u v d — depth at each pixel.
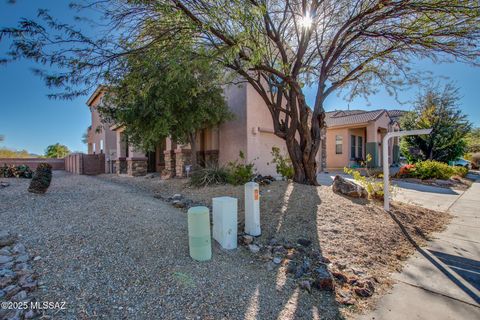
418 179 13.10
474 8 4.97
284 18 6.93
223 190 7.61
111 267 3.19
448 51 6.23
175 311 2.56
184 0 4.72
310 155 8.19
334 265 3.72
